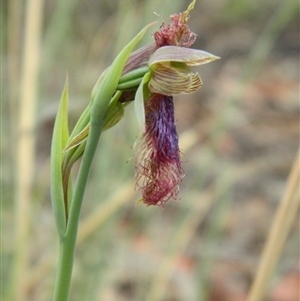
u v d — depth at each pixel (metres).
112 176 0.29
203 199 0.33
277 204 0.43
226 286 0.35
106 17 0.55
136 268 0.33
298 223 0.37
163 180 0.17
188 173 0.43
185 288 0.33
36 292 0.30
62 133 0.17
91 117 0.17
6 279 0.28
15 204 0.27
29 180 0.27
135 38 0.16
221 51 0.65
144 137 0.17
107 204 0.27
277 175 0.46
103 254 0.28
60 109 0.17
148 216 0.34
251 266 0.37
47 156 0.45
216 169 0.42
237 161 0.46
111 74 0.16
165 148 0.17
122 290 0.33
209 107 0.52
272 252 0.23
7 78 0.33
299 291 0.34
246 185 0.45
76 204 0.17
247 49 0.65
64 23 0.32
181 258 0.35
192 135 0.32
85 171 0.17
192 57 0.16
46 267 0.29
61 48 0.39
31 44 0.27
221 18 0.71
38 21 0.27
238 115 0.51
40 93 0.30
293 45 0.67
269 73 0.61
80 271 0.28
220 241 0.38
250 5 0.72
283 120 0.53
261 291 0.23
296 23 0.70
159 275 0.29
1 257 0.28
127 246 0.31
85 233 0.27
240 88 0.33
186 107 0.53
